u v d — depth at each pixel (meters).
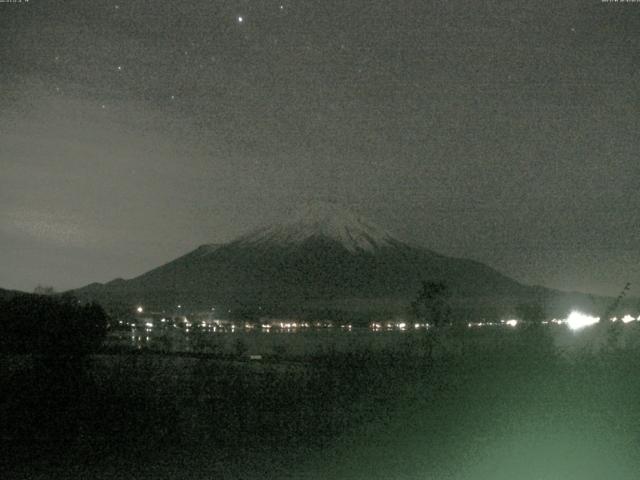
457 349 15.55
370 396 13.95
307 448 12.06
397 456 11.54
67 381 14.52
